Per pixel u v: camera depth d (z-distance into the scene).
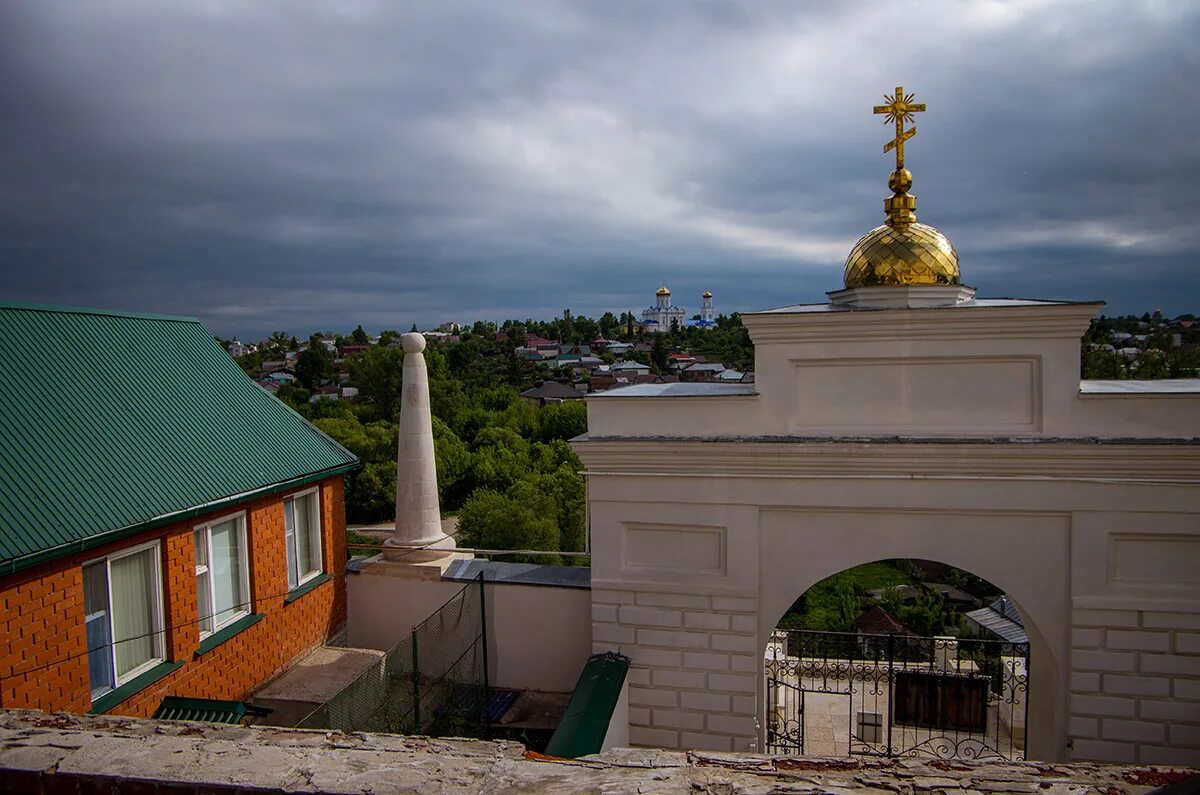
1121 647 11.66
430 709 12.89
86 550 9.62
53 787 4.40
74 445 10.48
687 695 12.88
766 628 12.66
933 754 15.46
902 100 13.94
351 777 4.22
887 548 12.24
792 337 12.22
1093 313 11.27
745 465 12.36
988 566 12.00
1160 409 11.34
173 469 11.52
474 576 15.24
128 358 12.80
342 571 15.67
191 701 10.78
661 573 12.88
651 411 12.73
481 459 64.50
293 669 13.77
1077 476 11.55
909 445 11.75
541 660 14.73
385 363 84.31
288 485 13.49
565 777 4.22
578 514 49.28
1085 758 11.84
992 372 11.84
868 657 24.20
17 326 11.31
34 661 9.01
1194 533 11.30
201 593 11.99
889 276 13.55
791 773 4.35
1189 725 11.54
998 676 18.05
